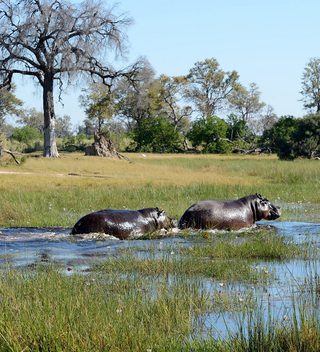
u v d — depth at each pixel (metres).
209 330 12.39
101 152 97.56
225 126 156.25
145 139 159.88
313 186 49.44
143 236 26.81
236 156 132.62
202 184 48.38
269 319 12.21
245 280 17.31
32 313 12.47
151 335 11.59
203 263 19.34
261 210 30.16
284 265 19.72
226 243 22.98
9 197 37.97
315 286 16.28
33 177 56.41
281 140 114.25
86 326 11.73
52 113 96.38
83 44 94.62
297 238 25.75
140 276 17.47
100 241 25.20
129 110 185.38
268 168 69.44
